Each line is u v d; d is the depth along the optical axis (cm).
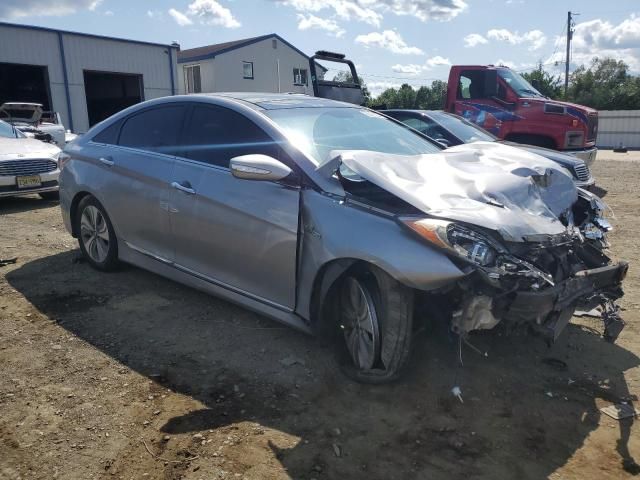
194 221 386
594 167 1541
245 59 3406
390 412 291
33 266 520
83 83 2472
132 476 243
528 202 313
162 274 435
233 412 290
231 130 382
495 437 271
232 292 377
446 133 778
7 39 2211
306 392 309
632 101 4081
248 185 353
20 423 279
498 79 1034
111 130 482
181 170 400
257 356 349
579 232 329
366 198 308
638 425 281
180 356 349
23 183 825
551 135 984
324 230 309
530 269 272
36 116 1471
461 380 321
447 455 258
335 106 433
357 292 314
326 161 320
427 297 295
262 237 343
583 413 292
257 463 251
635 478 243
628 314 415
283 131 357
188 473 244
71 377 322
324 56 952
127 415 286
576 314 402
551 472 247
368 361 314
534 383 320
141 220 434
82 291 455
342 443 266
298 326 340
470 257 266
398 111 841
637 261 543
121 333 380
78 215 509
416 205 285
